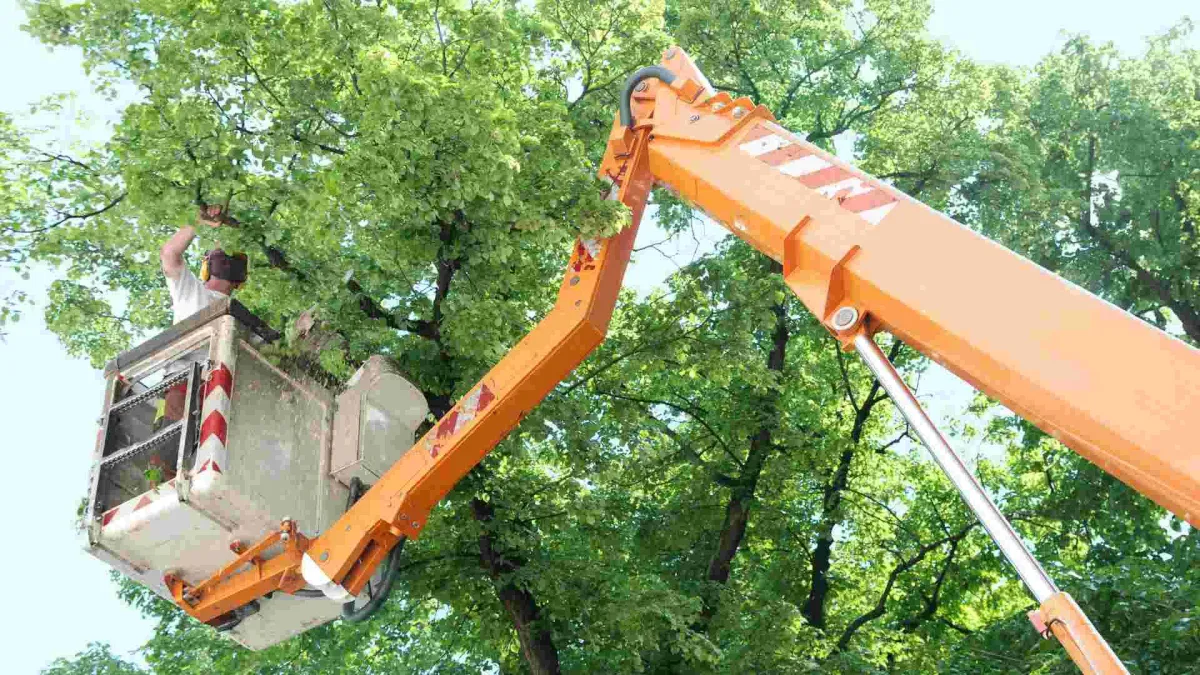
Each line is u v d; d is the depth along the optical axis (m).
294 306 10.30
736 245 17.80
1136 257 23.47
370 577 8.44
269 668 16.78
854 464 19.91
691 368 15.18
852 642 17.11
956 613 20.62
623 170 8.12
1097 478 19.12
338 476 8.64
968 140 19.27
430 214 9.82
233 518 7.89
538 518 12.99
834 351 19.72
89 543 7.95
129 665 19.14
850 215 6.45
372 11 9.77
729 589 15.20
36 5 9.33
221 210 9.29
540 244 10.34
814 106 19.91
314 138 9.98
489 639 13.70
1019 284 5.70
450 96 9.33
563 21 13.16
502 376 8.26
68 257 10.66
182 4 9.45
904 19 19.94
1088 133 23.52
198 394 7.93
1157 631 11.98
